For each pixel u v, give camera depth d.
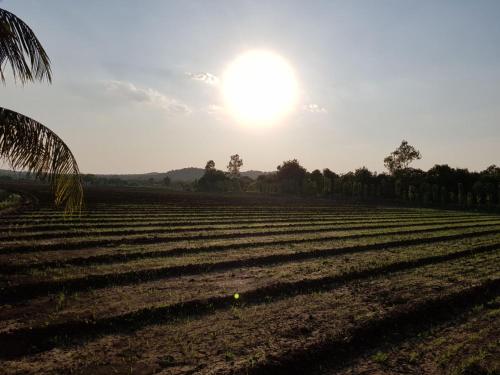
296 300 11.00
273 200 75.06
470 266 16.08
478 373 7.07
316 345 7.83
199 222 30.34
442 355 7.79
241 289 11.48
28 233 21.03
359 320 9.23
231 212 42.31
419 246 21.52
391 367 7.31
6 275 12.10
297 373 7.10
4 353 7.23
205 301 10.30
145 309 9.37
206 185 116.81
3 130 9.11
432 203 77.38
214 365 6.85
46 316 8.87
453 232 28.58
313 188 98.31
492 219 45.44
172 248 17.64
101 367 6.72
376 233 26.22
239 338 8.09
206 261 15.17
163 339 8.01
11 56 9.01
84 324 8.45
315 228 28.59
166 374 6.50
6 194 57.88
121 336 8.16
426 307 10.41
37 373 6.46
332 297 11.34
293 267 15.06
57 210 35.69
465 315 10.35
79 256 15.15
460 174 82.62
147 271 13.19
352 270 14.39
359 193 90.12
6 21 8.66
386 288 12.38
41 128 9.77
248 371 6.70
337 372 7.13
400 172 96.94
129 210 39.66
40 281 11.33
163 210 41.53
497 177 74.62
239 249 18.69
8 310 9.30
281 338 8.11
